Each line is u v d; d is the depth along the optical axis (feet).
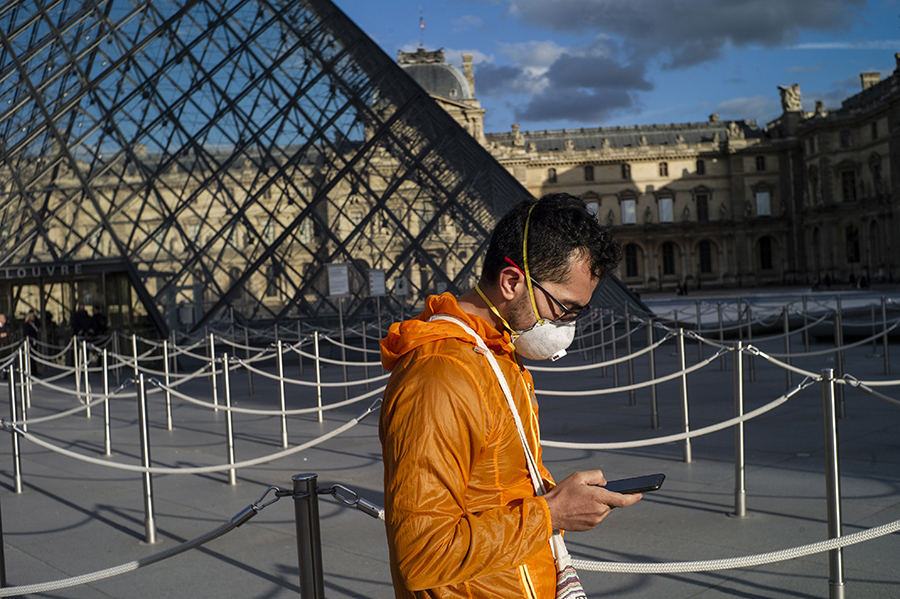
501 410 6.74
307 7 99.09
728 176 360.07
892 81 280.72
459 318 7.22
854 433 32.22
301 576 11.31
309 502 11.28
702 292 338.34
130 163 83.76
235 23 95.96
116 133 85.25
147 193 82.48
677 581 16.89
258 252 81.20
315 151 87.61
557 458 29.76
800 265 348.59
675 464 27.89
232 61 92.79
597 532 20.34
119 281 82.33
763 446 30.32
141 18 94.12
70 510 25.49
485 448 6.66
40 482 29.96
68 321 83.71
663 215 363.15
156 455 34.01
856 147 315.17
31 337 77.61
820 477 25.03
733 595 15.97
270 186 84.23
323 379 61.93
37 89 85.51
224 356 28.73
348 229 83.71
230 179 84.38
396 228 83.66
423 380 6.38
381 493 25.45
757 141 353.92
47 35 90.68
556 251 7.09
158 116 87.25
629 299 92.27
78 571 19.36
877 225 296.92
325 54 95.25
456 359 6.57
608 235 7.35
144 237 80.84
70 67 88.74
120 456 34.19
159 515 24.39
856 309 74.38
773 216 354.74
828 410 15.12
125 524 23.54
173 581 18.22
